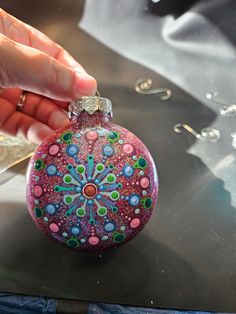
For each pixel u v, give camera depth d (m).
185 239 0.17
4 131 0.22
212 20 0.28
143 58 0.27
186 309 0.15
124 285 0.15
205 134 0.22
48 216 0.15
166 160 0.21
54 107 0.22
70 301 0.15
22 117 0.22
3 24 0.21
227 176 0.20
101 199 0.15
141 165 0.15
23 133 0.22
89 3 0.31
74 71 0.18
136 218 0.15
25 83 0.18
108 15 0.30
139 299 0.15
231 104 0.24
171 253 0.16
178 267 0.16
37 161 0.15
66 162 0.15
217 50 0.27
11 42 0.17
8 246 0.17
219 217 0.18
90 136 0.15
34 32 0.22
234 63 0.26
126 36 0.29
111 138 0.15
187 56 0.27
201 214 0.18
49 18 0.31
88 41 0.29
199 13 0.28
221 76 0.25
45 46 0.22
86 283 0.16
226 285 0.15
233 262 0.16
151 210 0.15
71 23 0.30
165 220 0.18
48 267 0.16
